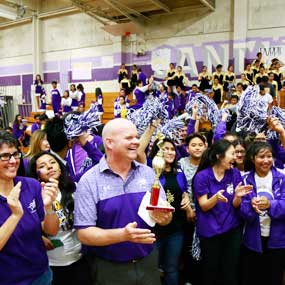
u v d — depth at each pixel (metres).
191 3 10.49
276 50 9.42
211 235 2.08
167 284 2.25
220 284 2.13
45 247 1.48
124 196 1.43
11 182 1.37
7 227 1.21
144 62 11.59
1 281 1.32
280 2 9.30
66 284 1.67
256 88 2.43
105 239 1.32
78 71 12.91
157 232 2.18
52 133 2.17
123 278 1.46
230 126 3.51
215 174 2.14
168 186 2.22
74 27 12.89
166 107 2.30
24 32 14.19
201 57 10.61
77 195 1.44
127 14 10.77
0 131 1.35
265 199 1.92
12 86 14.81
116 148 1.41
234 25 9.85
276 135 2.50
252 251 2.08
